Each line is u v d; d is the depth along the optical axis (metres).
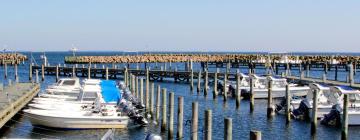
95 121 30.91
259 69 106.44
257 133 17.25
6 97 36.44
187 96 54.06
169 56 125.50
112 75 79.19
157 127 32.81
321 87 37.44
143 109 36.25
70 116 30.42
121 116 31.36
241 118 38.47
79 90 39.81
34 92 45.06
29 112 30.64
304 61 92.69
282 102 40.34
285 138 31.28
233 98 51.84
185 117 38.56
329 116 34.44
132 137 29.86
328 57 105.31
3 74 89.06
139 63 128.88
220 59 115.38
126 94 39.88
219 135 31.70
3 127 31.27
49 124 30.50
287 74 68.25
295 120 37.06
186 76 70.50
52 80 74.69
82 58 120.50
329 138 31.17
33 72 88.44
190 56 124.88
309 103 36.91
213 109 43.56
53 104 33.75
